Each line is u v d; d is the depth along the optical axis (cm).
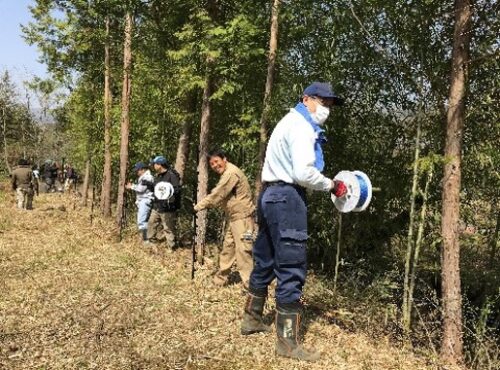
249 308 485
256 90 848
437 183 625
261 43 796
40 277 671
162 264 781
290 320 439
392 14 557
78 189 2552
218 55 763
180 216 1170
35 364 416
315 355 438
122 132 1131
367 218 732
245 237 629
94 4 1164
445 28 541
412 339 538
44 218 1272
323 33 691
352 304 620
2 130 2883
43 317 517
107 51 1427
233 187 632
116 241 973
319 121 437
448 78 548
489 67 518
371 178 695
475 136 552
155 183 950
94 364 417
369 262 758
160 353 439
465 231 670
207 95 841
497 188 597
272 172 435
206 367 421
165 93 1095
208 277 707
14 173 1496
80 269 723
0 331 478
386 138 686
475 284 645
